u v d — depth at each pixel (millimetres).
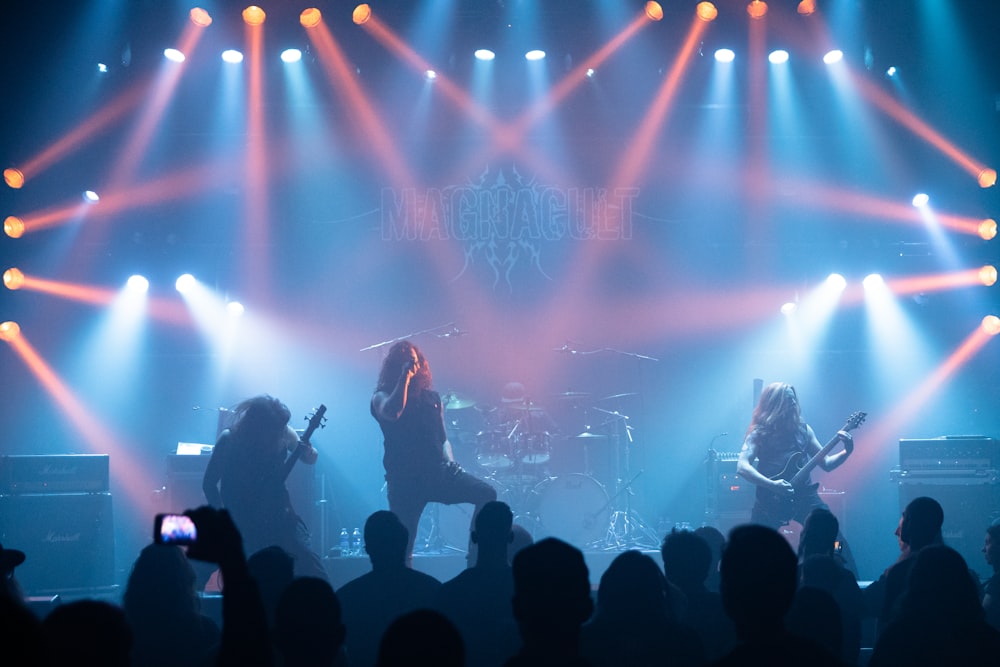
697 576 4293
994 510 9945
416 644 2338
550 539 2730
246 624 2268
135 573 3969
